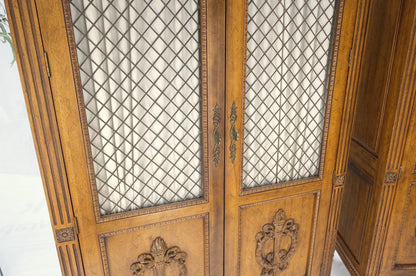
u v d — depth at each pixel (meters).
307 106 1.45
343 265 2.13
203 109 1.26
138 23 1.10
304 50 1.35
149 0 1.09
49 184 1.15
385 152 1.58
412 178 1.62
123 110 1.19
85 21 1.05
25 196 3.27
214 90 1.25
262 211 1.55
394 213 1.69
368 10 1.33
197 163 1.37
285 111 1.42
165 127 1.26
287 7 1.26
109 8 1.06
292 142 1.50
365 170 1.80
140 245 1.39
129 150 1.25
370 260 1.80
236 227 1.52
